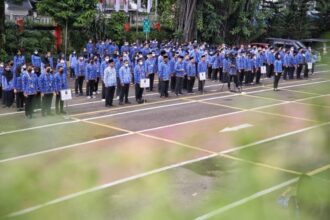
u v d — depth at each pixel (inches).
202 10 1593.3
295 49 1284.4
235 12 1621.6
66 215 92.7
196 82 1173.7
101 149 152.1
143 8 1820.9
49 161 104.0
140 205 95.6
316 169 98.8
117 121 742.5
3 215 84.0
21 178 92.0
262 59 1198.3
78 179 101.3
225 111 828.0
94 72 941.2
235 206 90.4
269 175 97.6
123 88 884.6
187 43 1466.5
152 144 156.6
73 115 778.2
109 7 1632.6
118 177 159.0
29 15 1628.9
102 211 100.0
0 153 107.4
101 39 1519.4
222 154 146.9
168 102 922.1
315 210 90.4
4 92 823.7
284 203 99.0
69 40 1437.0
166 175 103.3
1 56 1192.2
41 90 738.2
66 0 1362.0
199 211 95.7
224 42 1632.6
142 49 1266.0
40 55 1185.4
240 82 1111.6
